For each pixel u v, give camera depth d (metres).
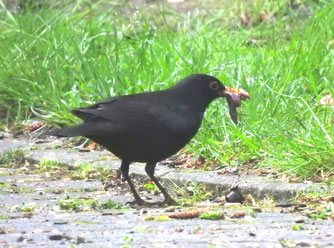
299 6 19.20
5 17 18.34
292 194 10.00
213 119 12.55
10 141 13.81
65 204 9.53
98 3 19.34
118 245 7.48
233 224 8.43
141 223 8.52
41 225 8.44
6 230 8.16
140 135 9.74
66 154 12.54
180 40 16.52
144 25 17.27
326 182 10.24
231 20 19.39
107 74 14.40
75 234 7.97
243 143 11.89
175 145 9.99
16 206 9.55
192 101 10.16
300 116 12.32
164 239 7.71
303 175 10.65
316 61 14.36
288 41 17.25
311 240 7.64
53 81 14.75
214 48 16.02
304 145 11.11
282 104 12.77
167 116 9.87
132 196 10.51
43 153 12.69
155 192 10.80
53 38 16.34
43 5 18.78
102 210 9.39
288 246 7.43
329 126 11.74
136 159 9.96
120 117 9.66
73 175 11.60
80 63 15.04
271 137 11.83
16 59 15.53
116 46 14.89
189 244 7.49
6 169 12.21
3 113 15.00
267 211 9.22
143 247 7.39
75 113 9.77
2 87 15.05
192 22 19.06
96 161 12.05
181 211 9.30
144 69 14.34
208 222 8.55
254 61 14.73
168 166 11.75
